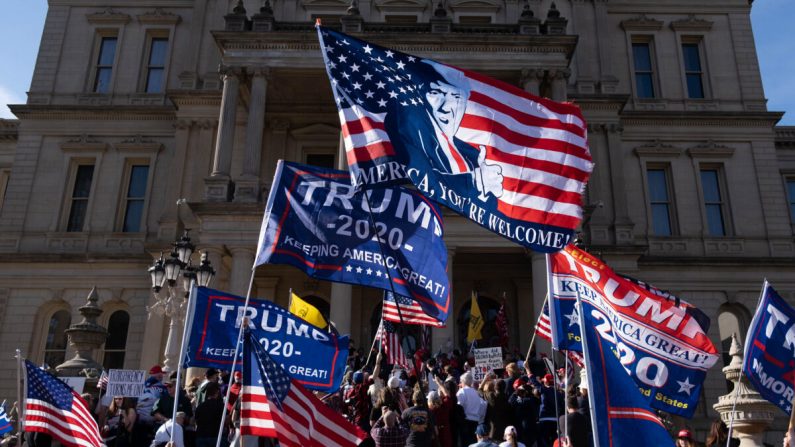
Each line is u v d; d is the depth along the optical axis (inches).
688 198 1459.2
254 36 1226.0
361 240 355.6
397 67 332.2
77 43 1558.8
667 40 1574.8
